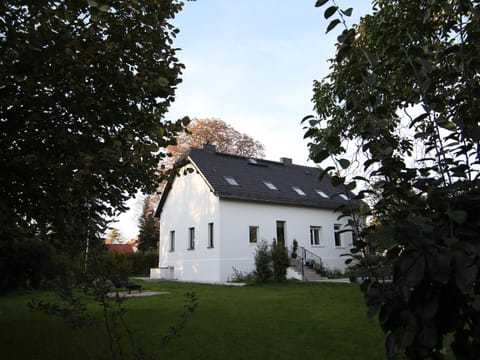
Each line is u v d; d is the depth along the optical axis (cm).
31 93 437
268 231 2131
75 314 334
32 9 440
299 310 877
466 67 189
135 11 481
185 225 2255
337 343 555
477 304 134
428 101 190
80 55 461
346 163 180
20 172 470
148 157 554
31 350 562
